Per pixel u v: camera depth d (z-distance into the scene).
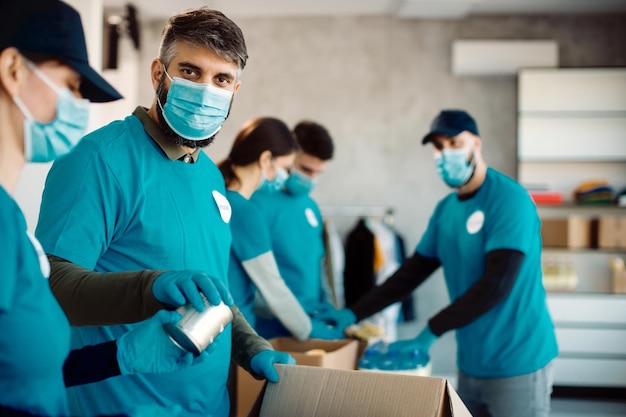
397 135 7.05
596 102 6.95
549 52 6.90
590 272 7.07
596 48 7.04
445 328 2.79
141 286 1.38
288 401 1.64
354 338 3.37
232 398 3.02
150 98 6.95
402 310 6.82
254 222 2.93
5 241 1.07
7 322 1.07
